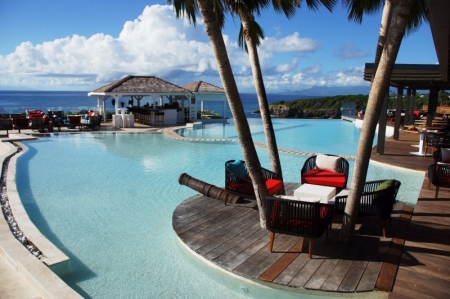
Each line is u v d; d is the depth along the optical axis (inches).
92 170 448.1
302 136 808.3
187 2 230.8
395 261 192.4
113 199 331.3
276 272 183.6
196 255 206.5
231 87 202.1
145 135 772.6
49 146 622.8
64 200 327.3
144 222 273.7
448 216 260.2
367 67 477.4
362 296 168.6
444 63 304.7
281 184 273.6
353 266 188.9
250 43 267.0
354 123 1127.6
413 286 168.2
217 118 1148.5
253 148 223.1
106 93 894.4
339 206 230.5
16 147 582.9
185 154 558.6
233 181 277.9
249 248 211.2
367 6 298.8
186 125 924.6
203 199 302.2
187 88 1109.1
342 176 302.2
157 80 1032.2
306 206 188.7
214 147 625.3
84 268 202.8
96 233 252.4
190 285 187.0
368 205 218.1
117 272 198.7
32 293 166.7
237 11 232.1
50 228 261.6
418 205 285.7
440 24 169.5
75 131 794.8
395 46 173.2
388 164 465.1
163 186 377.1
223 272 191.2
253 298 178.1
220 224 247.8
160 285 186.5
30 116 839.1
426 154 530.9
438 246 210.4
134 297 175.6
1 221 240.4
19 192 352.2
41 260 192.7
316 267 188.5
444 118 847.1
